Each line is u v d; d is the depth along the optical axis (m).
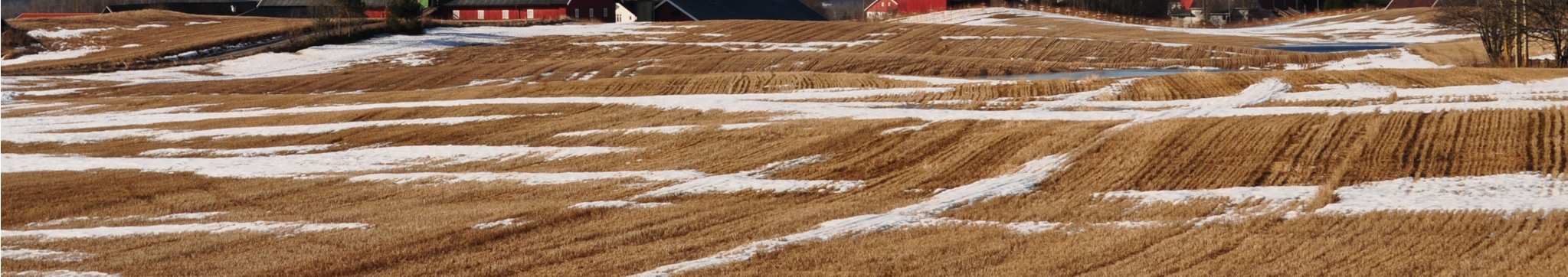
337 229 21.50
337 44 79.81
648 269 17.59
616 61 69.75
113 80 64.88
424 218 22.58
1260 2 129.38
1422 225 18.83
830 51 76.75
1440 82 41.91
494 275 17.48
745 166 28.83
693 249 18.98
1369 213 19.86
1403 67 63.69
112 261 18.98
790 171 27.98
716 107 39.56
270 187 27.77
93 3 151.00
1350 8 130.00
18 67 71.56
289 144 35.88
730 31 86.31
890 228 20.33
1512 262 16.38
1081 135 30.45
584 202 24.08
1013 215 21.56
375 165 31.39
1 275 18.12
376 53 76.44
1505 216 19.17
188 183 28.77
